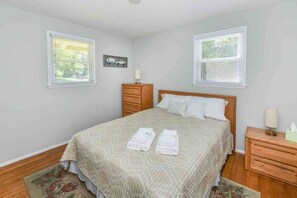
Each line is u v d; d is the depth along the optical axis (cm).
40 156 257
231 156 256
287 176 190
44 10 242
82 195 171
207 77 302
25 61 245
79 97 320
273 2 221
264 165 205
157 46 365
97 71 348
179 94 328
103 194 145
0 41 221
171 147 149
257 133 223
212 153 165
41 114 268
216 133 198
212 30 282
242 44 254
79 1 215
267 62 235
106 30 344
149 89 372
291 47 216
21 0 211
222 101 262
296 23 211
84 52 327
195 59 307
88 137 183
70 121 309
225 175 206
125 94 387
